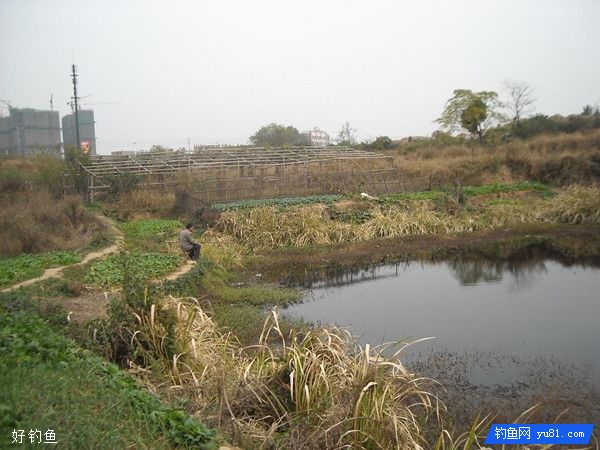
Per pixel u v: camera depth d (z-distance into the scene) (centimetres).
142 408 611
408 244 2475
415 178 3734
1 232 2070
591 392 959
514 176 3934
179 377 827
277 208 2731
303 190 3500
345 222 2670
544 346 1194
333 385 745
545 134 4666
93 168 3309
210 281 1739
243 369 851
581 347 1185
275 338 1263
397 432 677
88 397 586
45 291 1288
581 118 5034
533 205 3056
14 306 973
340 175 3597
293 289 1809
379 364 750
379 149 5509
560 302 1547
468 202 3053
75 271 1577
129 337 918
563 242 2447
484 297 1634
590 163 3647
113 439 503
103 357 863
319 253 2314
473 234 2645
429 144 5178
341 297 1700
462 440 779
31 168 3575
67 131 6469
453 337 1270
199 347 922
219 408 710
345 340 956
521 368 1074
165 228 2516
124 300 964
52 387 578
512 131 4934
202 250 2080
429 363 1109
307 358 785
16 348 681
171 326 927
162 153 3756
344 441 671
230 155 3756
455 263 2162
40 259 1717
